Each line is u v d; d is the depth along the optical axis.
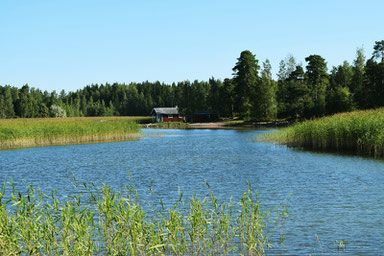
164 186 18.59
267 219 12.30
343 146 31.80
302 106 90.50
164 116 128.88
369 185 17.70
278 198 15.45
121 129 53.78
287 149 35.62
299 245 9.90
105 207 8.81
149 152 36.06
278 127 84.50
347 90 84.62
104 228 8.73
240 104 114.81
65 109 192.00
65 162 28.73
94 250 8.84
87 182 20.11
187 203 14.63
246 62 118.31
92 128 49.88
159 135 64.69
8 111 169.50
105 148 40.09
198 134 67.38
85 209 8.90
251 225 9.77
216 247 9.56
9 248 7.75
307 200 14.98
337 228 11.29
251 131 74.94
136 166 26.34
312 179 19.70
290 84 101.69
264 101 101.56
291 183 18.73
